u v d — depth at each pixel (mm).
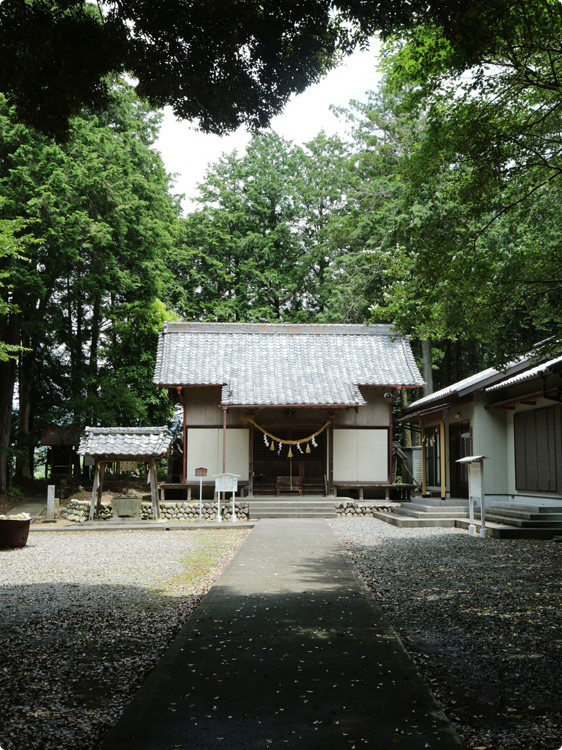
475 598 6980
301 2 5105
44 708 3879
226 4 5055
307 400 19125
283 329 22781
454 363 32406
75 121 21016
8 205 18438
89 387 25797
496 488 16703
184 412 20625
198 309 30750
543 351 9039
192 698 3791
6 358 16125
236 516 18062
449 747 3123
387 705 3666
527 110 7875
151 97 5777
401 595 7176
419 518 15453
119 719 3488
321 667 4375
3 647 5254
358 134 28109
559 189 9180
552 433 14273
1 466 22625
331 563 9102
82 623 6066
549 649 5008
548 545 11367
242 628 5445
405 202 8688
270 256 31516
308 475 20359
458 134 7570
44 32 4941
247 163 33594
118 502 17188
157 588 7902
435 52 7148
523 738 3367
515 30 6395
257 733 3291
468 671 4477
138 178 23125
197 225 31531
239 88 5684
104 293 24016
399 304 9211
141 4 5078
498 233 16406
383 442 21031
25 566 10031
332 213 31641
